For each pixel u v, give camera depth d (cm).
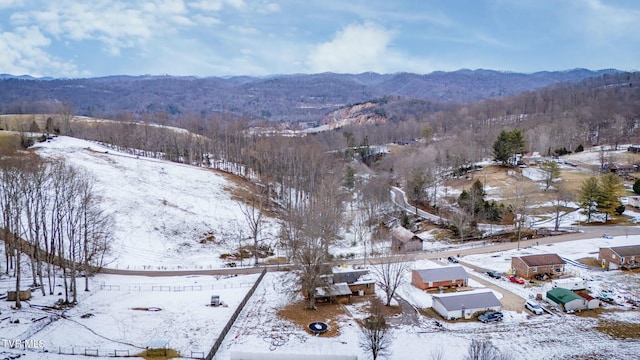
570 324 6462
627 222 11094
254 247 9675
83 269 7531
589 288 7619
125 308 6494
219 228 10456
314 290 6906
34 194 8650
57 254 7738
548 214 11856
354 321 6544
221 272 8406
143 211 10250
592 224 11100
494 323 6525
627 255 8400
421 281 7781
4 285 6700
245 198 12612
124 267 8275
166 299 6962
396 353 5666
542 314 6788
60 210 7650
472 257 9312
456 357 5566
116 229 9338
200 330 6053
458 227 10706
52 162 11006
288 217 10119
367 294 7581
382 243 10488
